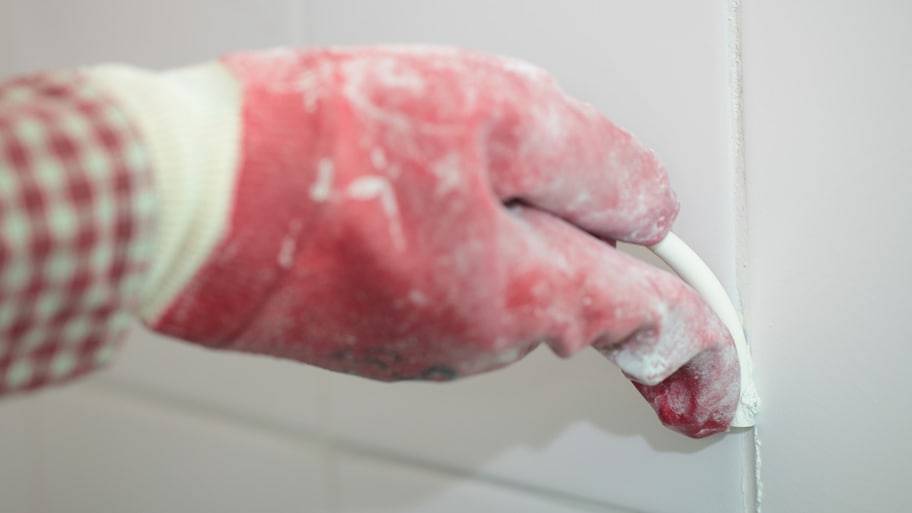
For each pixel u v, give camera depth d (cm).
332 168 43
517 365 71
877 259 57
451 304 45
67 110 41
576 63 64
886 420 58
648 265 52
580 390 68
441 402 77
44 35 96
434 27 68
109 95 42
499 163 46
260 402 90
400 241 44
